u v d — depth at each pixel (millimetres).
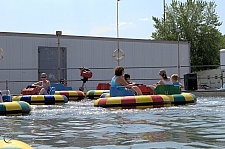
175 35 41250
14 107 6340
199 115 5703
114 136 3746
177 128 4273
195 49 41062
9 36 17672
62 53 18797
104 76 19578
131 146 3188
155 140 3465
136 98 7305
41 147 3223
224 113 6004
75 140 3561
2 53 15305
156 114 5898
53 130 4281
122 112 6332
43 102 9078
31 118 5633
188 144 3246
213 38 41000
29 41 18094
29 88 11039
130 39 20234
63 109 7203
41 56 18359
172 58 21562
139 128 4297
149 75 20734
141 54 20547
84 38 19234
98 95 12383
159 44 21141
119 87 8227
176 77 9656
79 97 12023
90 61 19359
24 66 18000
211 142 3340
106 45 19750
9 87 17609
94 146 3225
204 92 12875
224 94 12523
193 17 41625
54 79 18625
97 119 5344
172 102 7922
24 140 3600
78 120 5273
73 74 18922
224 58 21906
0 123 5035
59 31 16438
